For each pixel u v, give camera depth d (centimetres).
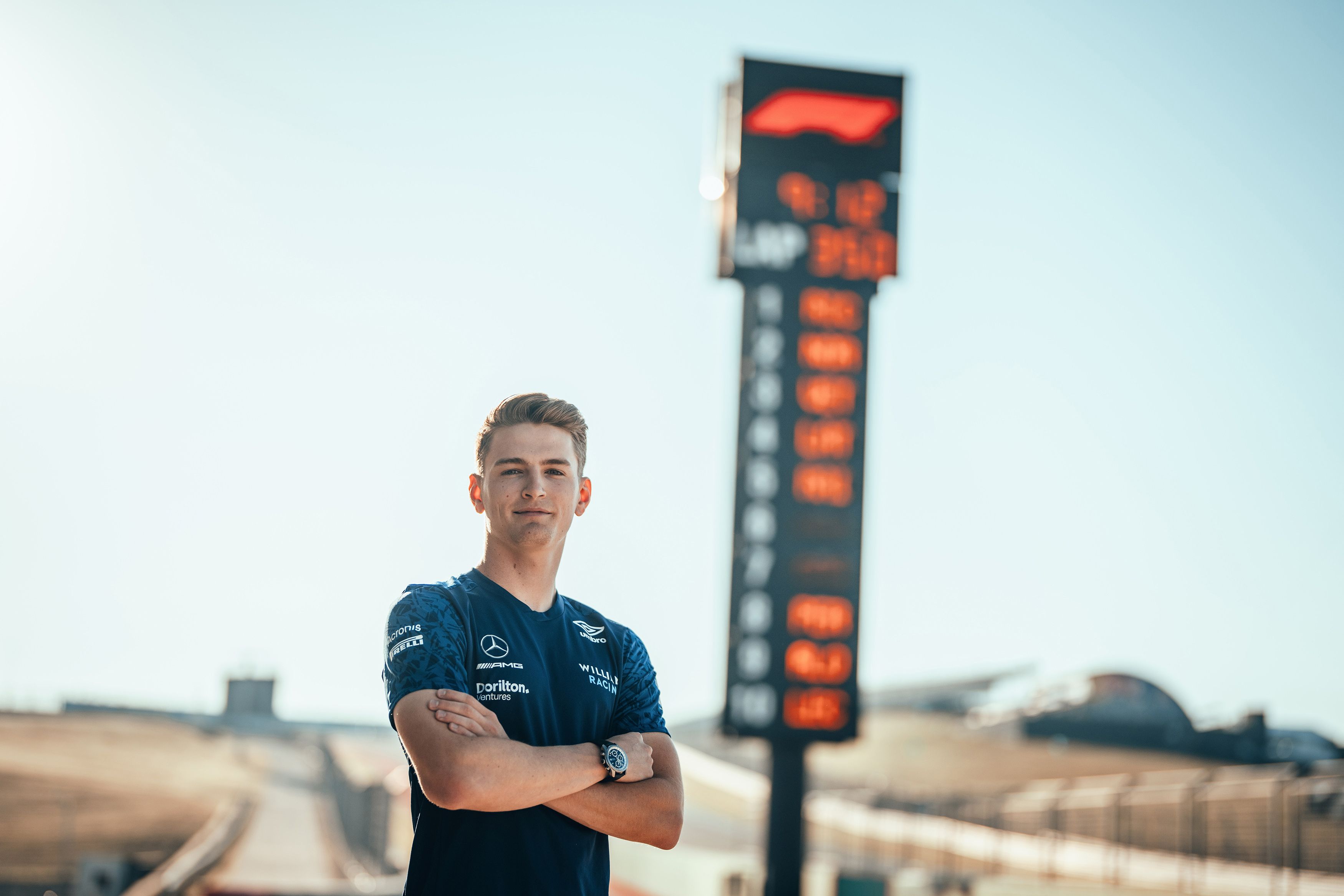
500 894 279
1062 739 7619
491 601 302
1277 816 2123
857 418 2081
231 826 8394
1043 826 3628
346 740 16738
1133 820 2983
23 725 12512
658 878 3500
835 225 2119
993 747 7775
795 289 2094
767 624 2022
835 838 5366
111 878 2412
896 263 2123
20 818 7325
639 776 297
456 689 285
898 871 3988
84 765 10706
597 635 320
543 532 305
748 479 2052
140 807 8806
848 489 2062
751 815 8050
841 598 2039
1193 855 2367
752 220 2100
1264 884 2070
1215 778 2397
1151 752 7188
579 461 316
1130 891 2206
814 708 2009
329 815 10112
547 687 299
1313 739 7025
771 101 2134
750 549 2038
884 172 2142
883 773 7988
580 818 289
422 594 298
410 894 286
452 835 284
